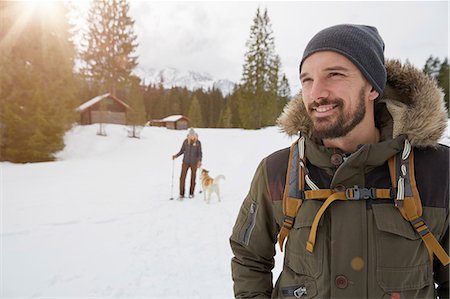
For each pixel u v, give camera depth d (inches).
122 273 128.0
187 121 1829.5
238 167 502.6
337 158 42.8
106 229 187.9
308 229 42.2
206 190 272.8
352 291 37.8
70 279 122.0
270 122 1343.5
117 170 482.3
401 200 38.3
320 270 40.3
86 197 279.1
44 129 604.7
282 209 46.6
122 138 919.0
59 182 362.9
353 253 38.5
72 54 693.9
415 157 40.6
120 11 1576.0
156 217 217.3
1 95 576.7
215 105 3024.1
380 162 40.1
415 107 41.7
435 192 38.8
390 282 37.0
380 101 46.1
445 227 39.0
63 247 156.6
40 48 634.2
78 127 946.7
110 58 1579.7
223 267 134.6
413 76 44.7
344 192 40.5
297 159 47.1
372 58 41.9
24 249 151.9
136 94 1019.3
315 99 42.6
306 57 44.1
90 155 708.7
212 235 179.5
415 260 37.5
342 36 41.8
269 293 52.2
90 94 1544.0
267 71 1341.0
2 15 570.6
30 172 447.8
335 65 41.3
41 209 231.1
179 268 133.2
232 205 257.0
